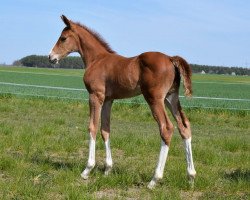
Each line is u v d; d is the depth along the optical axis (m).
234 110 18.97
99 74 7.85
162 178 7.62
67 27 8.49
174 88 7.33
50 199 6.38
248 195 6.96
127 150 10.12
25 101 19.20
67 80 46.16
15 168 7.91
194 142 11.80
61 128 13.01
